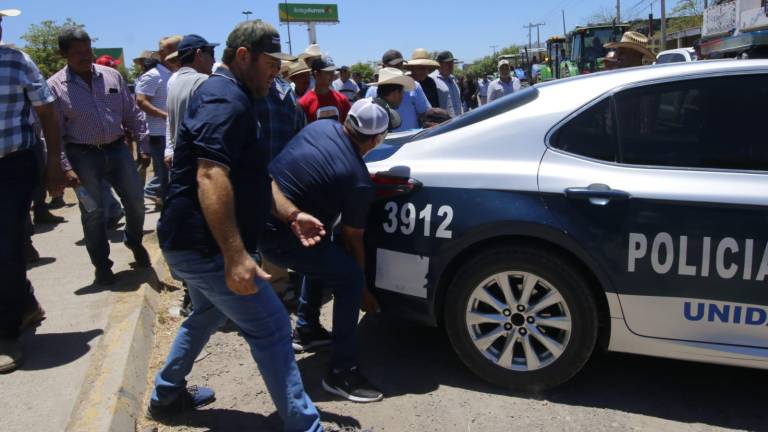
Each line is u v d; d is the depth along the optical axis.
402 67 6.94
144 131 5.00
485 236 3.13
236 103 2.38
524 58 34.44
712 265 2.87
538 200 3.07
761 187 2.86
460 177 3.22
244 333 2.64
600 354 3.70
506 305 3.18
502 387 3.30
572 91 3.28
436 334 4.02
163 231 2.56
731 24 9.27
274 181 3.19
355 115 3.14
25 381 3.18
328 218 3.21
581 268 3.09
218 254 2.54
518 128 3.27
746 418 3.02
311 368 3.62
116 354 3.41
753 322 2.87
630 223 2.94
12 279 3.33
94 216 4.54
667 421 3.00
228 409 3.17
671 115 3.09
